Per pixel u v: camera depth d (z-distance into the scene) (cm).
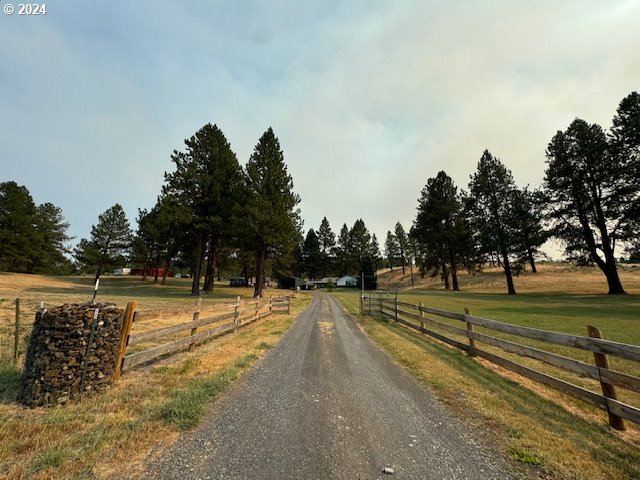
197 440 317
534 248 3216
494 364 659
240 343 815
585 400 421
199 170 2731
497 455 305
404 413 404
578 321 1202
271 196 2647
